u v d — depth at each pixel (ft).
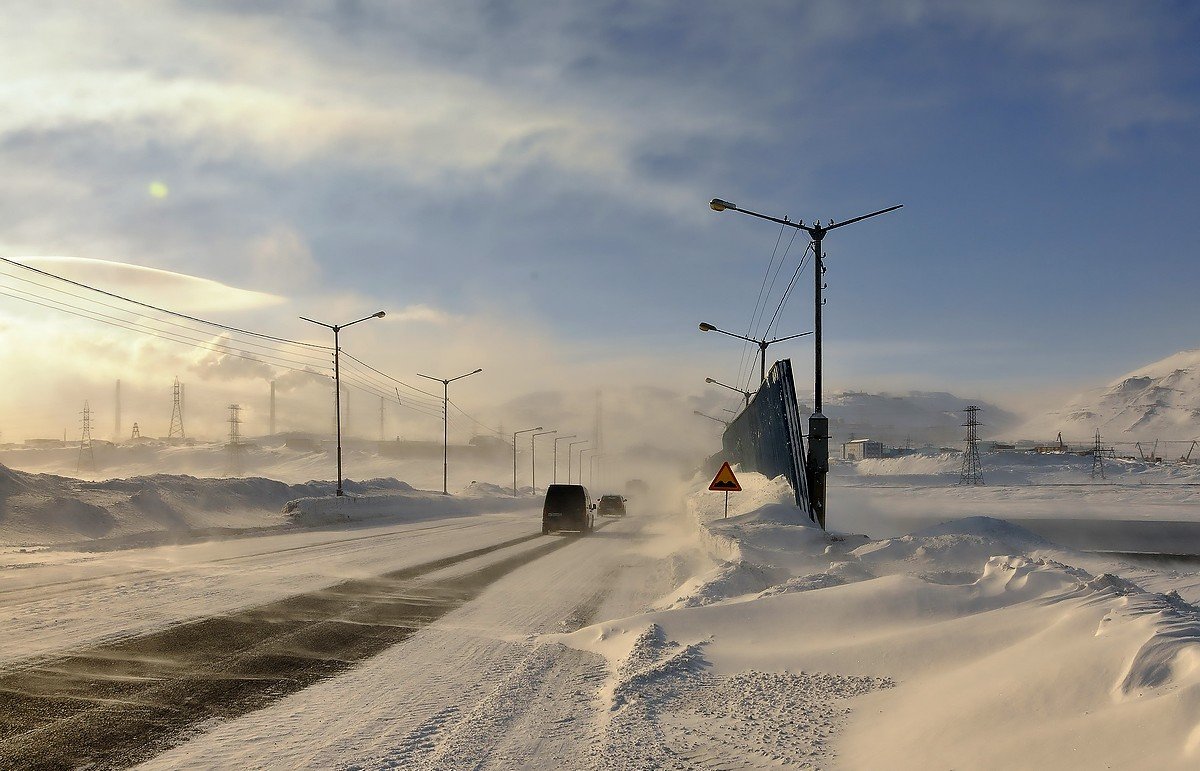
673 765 17.49
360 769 17.97
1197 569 61.52
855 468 440.04
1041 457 440.86
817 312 76.33
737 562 48.96
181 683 25.70
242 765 18.22
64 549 70.74
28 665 27.27
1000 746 14.71
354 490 175.94
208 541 84.74
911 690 20.80
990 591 30.04
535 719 22.13
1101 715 14.24
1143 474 380.37
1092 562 52.16
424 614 40.81
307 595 45.85
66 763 18.17
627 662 26.84
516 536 104.12
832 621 29.35
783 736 18.95
